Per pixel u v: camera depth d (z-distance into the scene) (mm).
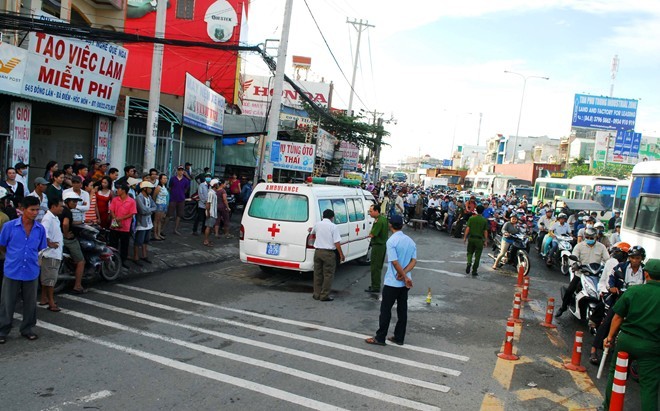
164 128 18719
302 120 31969
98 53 13578
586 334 8148
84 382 4855
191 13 29797
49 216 6949
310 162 15883
